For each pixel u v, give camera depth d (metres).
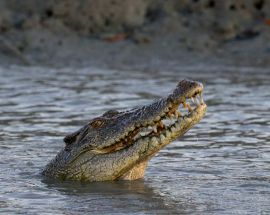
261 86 62.66
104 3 80.38
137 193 32.47
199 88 31.83
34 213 29.38
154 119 32.69
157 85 63.19
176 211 29.50
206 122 49.19
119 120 33.97
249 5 80.12
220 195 31.92
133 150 33.59
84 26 79.94
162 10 81.00
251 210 29.48
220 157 39.59
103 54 75.94
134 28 79.75
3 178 35.38
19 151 41.38
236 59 73.31
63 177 35.06
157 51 75.88
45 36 78.56
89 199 31.53
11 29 79.44
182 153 40.62
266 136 44.81
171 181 34.56
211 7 80.62
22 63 74.75
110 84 64.12
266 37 76.62
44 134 46.12
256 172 36.16
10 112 53.50
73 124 49.06
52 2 80.88
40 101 57.47
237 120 49.66
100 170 34.34
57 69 72.19
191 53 75.12
